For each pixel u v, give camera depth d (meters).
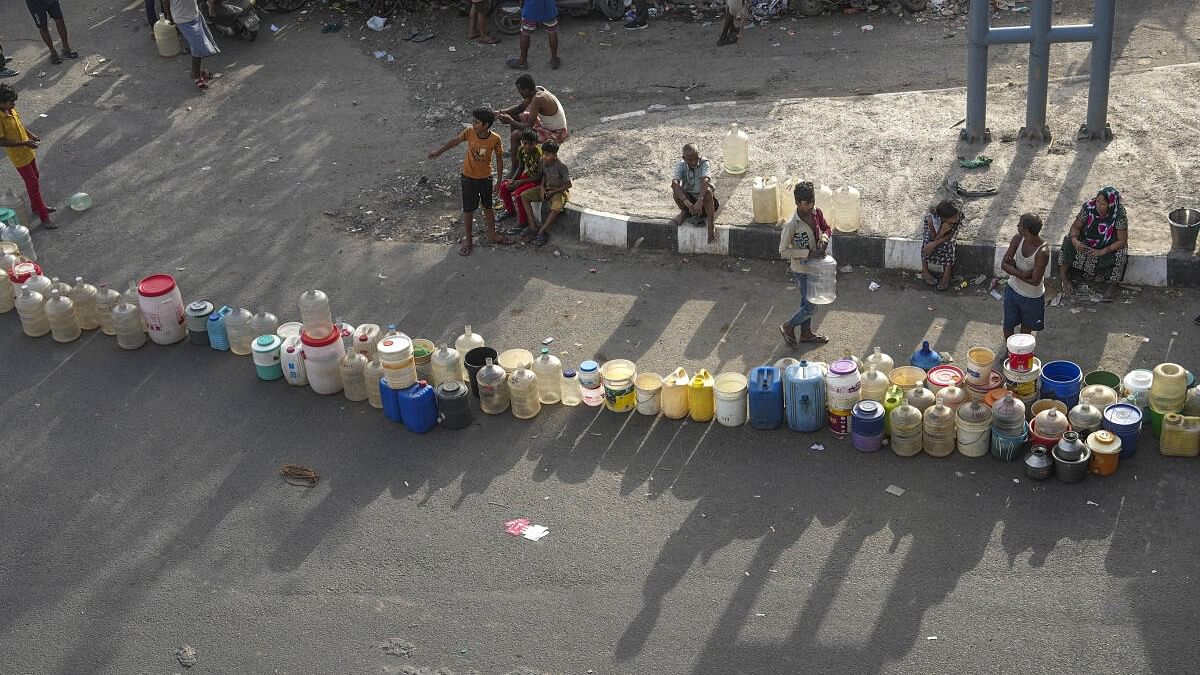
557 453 8.63
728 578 7.30
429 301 10.84
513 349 9.84
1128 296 9.89
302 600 7.44
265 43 17.27
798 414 8.52
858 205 10.80
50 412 9.57
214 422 9.30
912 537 7.48
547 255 11.55
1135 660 6.46
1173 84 13.30
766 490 8.04
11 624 7.42
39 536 8.17
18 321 10.97
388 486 8.42
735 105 14.11
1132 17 15.52
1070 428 7.99
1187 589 6.87
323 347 9.37
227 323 10.11
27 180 12.37
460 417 8.94
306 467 8.68
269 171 13.70
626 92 14.98
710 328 10.05
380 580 7.55
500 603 7.29
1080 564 7.13
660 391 8.88
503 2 17.06
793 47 15.89
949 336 9.60
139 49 17.14
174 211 12.91
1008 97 13.51
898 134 12.80
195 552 7.92
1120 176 11.41
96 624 7.38
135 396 9.72
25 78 16.39
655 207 11.70
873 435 8.22
